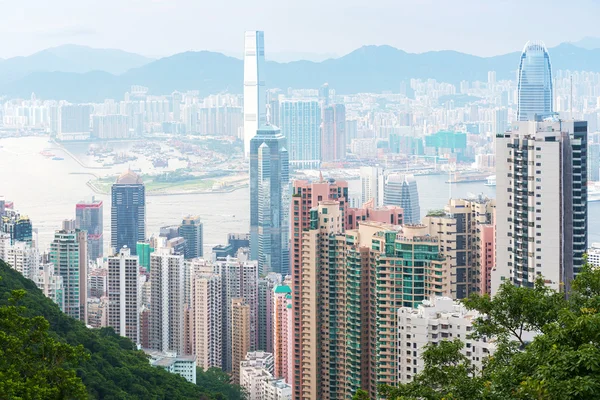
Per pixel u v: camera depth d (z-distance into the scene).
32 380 139.88
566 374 104.50
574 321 111.25
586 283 137.25
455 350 138.75
